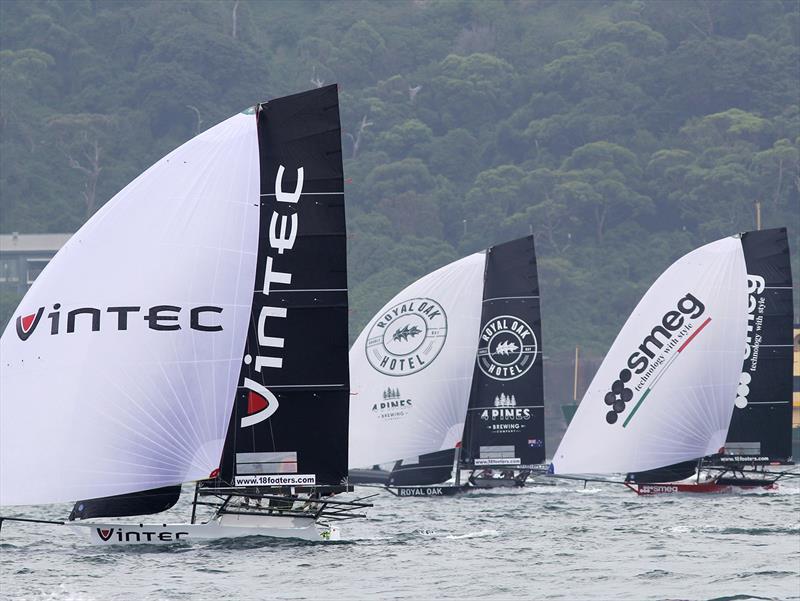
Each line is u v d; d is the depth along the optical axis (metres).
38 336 98.31
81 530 107.69
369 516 147.38
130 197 101.06
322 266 104.50
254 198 103.06
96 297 99.00
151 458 99.06
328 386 104.31
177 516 144.38
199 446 100.50
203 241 101.38
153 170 101.81
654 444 171.12
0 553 105.25
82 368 98.12
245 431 104.00
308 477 104.00
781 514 147.50
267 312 104.44
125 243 100.25
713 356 170.75
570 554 109.06
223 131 103.31
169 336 99.81
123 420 98.38
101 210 100.69
